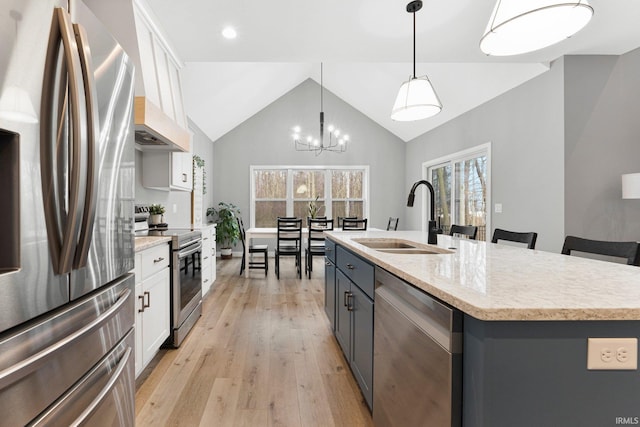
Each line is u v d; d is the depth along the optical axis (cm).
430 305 97
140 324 193
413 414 108
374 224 732
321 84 715
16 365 68
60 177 83
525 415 75
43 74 78
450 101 495
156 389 191
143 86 230
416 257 148
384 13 251
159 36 271
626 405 76
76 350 88
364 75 577
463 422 84
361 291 177
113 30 227
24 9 73
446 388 87
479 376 77
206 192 646
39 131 77
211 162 682
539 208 352
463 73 425
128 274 130
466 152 490
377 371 147
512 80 382
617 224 321
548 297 83
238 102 601
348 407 175
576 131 320
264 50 311
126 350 121
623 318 74
